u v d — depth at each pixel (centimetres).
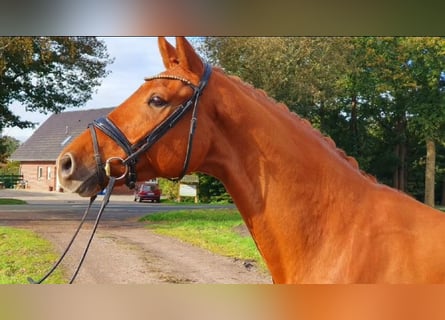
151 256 789
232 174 198
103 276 633
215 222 1308
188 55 196
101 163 189
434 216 192
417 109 1666
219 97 198
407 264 179
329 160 200
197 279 624
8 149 2378
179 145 192
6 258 731
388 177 2275
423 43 1438
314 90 1544
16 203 2061
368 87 1664
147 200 2530
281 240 192
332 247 187
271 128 198
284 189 193
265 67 1486
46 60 1497
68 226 1192
